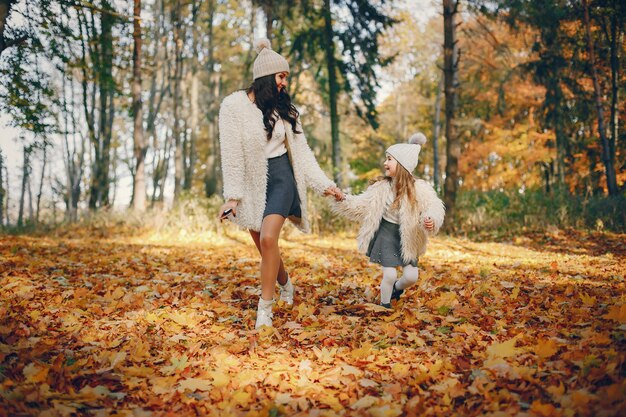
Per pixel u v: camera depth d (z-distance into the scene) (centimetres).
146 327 373
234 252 930
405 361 303
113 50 1497
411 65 2853
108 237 1267
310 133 2542
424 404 242
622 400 212
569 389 237
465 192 1511
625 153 1822
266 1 1628
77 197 2502
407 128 3294
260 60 382
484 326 369
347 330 366
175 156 2228
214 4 2489
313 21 1712
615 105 1639
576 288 516
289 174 386
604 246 997
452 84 1295
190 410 245
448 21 1284
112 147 3369
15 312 396
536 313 408
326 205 1302
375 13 1644
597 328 329
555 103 1833
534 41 1708
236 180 375
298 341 346
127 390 266
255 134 371
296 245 1062
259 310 373
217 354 317
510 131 2366
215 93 2691
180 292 509
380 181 438
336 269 688
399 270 675
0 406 226
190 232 1272
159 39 2331
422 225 422
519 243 1102
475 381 254
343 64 1734
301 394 261
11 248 870
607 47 1686
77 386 266
